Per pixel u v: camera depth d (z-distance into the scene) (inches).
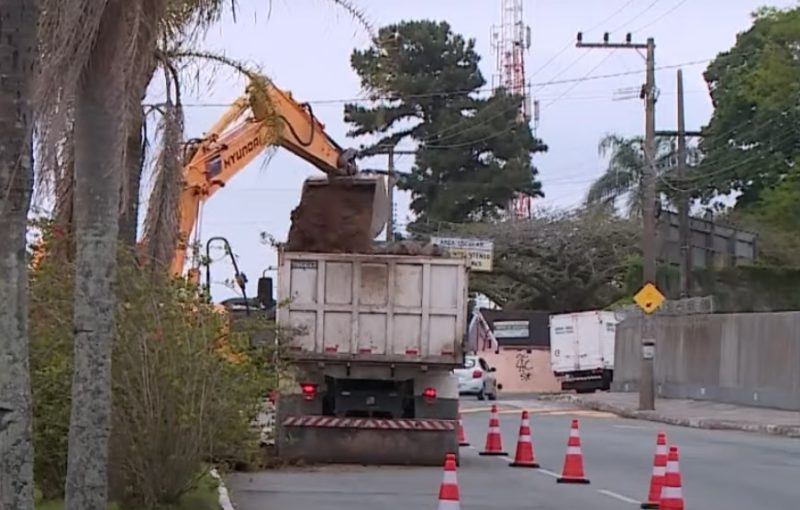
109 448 1480.1
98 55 1179.3
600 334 7007.9
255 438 1830.7
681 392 5565.9
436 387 2452.0
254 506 1813.5
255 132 2812.5
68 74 954.7
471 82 6633.9
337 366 2412.6
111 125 1202.6
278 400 2412.6
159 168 1737.2
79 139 1202.6
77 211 1229.1
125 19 1179.9
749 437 3513.8
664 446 1915.6
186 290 1624.0
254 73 1759.4
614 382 6692.9
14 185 835.4
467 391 6058.1
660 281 6707.7
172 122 1716.3
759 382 4798.2
